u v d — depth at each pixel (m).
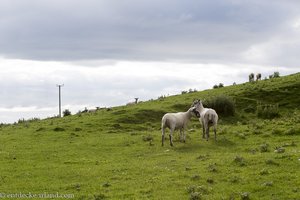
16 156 25.92
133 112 43.06
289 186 16.47
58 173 21.06
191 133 32.22
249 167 19.33
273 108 42.34
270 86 51.25
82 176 20.30
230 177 18.03
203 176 18.55
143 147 27.66
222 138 28.84
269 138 27.55
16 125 46.75
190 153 24.84
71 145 29.58
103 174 20.44
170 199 15.90
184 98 51.03
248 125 33.78
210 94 51.75
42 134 35.16
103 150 27.47
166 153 25.22
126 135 33.22
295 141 25.80
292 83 51.19
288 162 19.48
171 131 27.64
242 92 50.09
